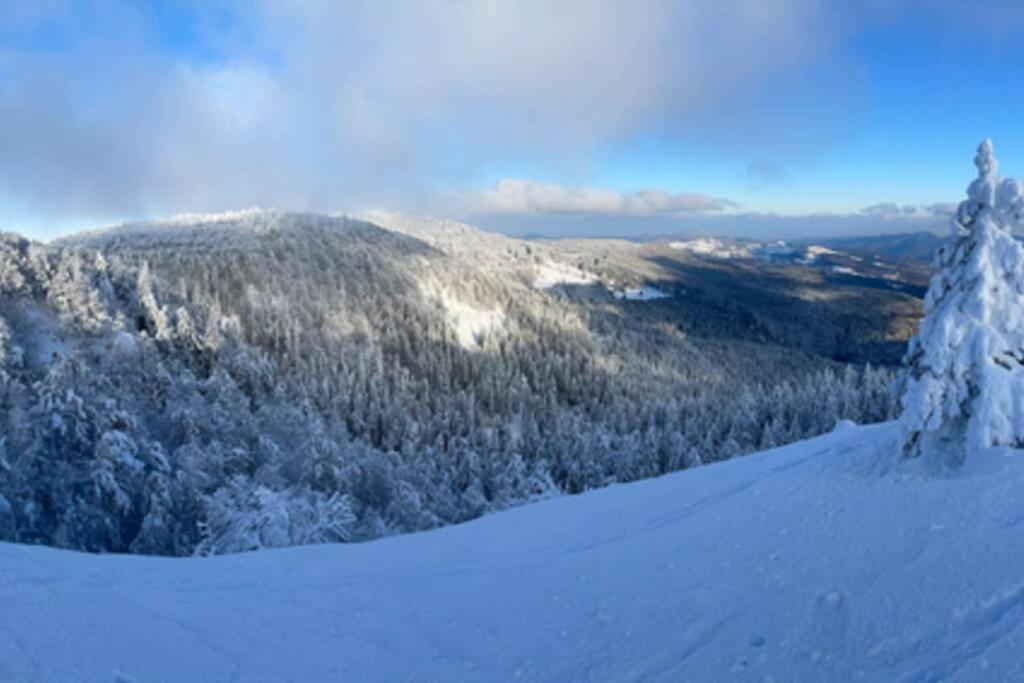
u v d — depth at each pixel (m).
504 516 10.84
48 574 7.43
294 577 8.06
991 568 5.46
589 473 46.19
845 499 8.16
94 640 5.89
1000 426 8.06
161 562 8.52
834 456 10.51
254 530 22.62
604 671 5.38
